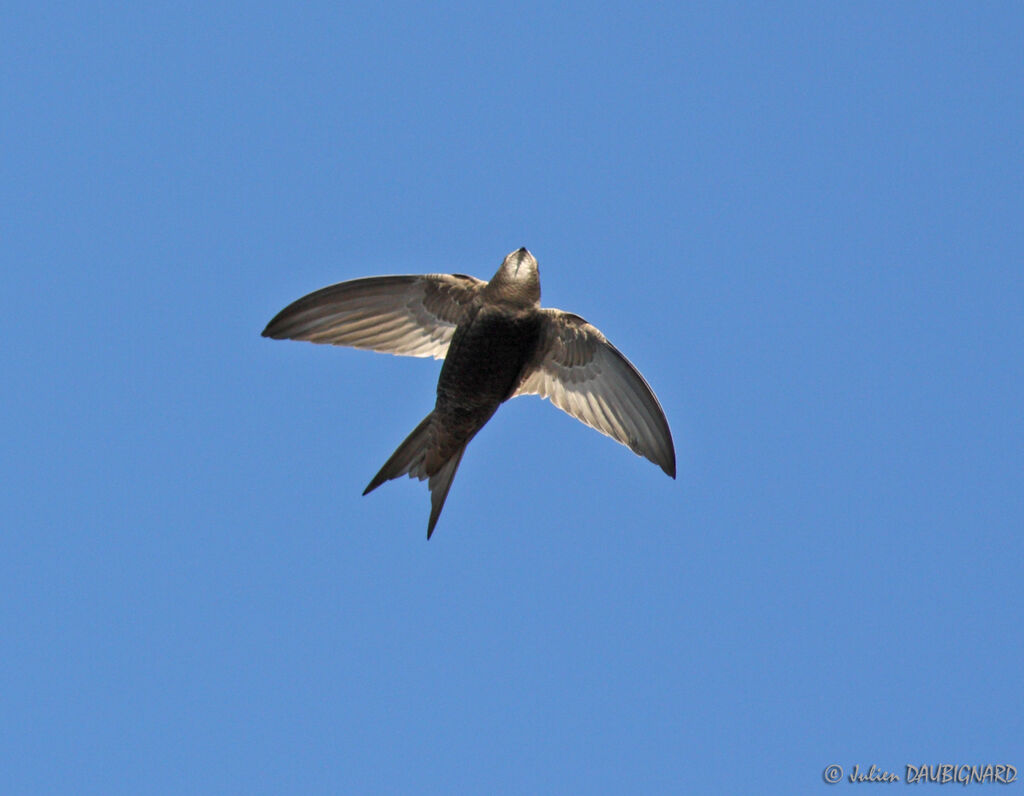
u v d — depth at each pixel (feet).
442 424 48.14
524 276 45.34
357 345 49.29
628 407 47.39
